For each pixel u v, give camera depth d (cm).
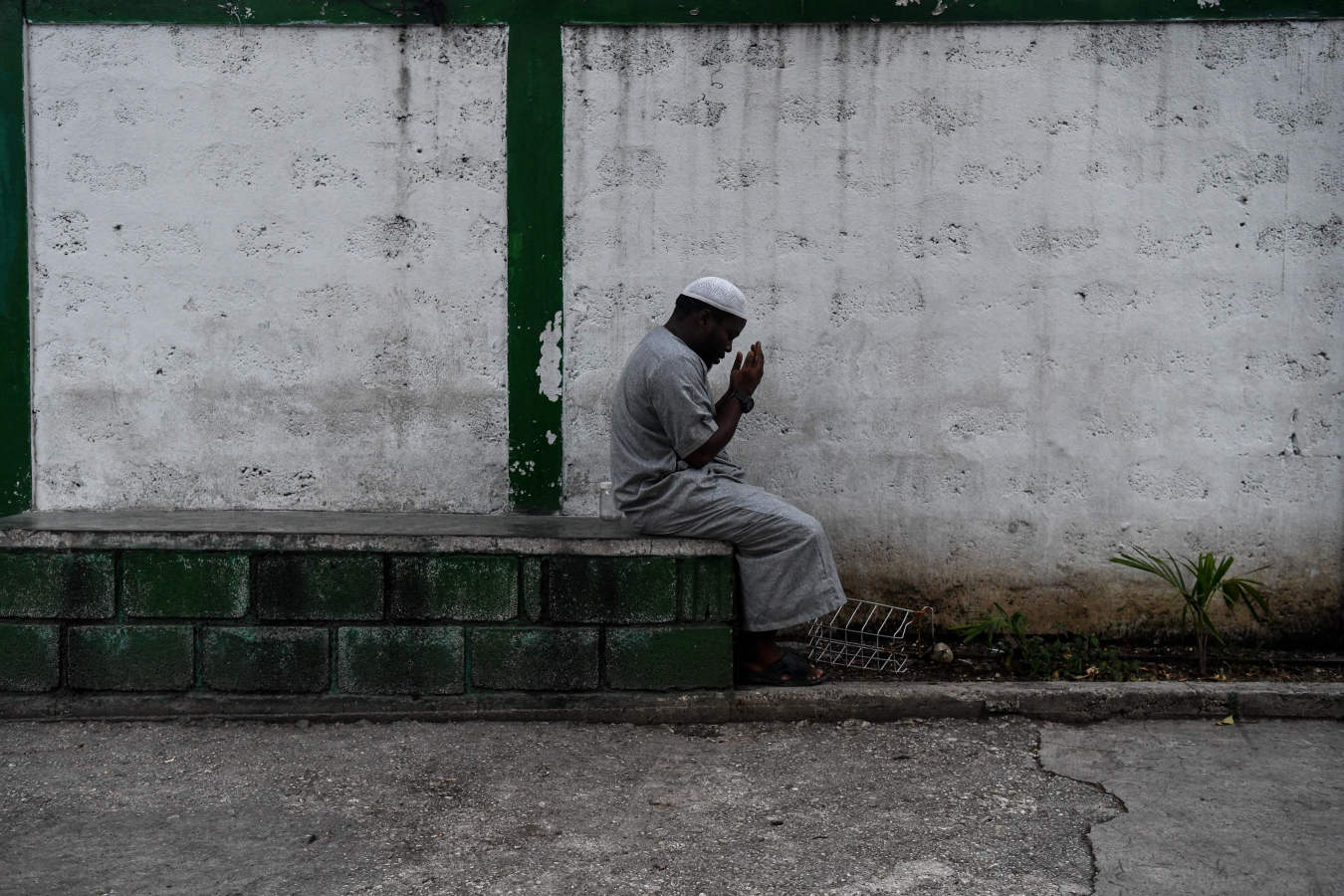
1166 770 354
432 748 372
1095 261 446
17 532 393
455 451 454
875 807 326
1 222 443
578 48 441
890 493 456
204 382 450
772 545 395
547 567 394
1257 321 446
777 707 399
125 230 445
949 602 459
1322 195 442
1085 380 450
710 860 293
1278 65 439
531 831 310
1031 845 301
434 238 446
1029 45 440
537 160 445
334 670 396
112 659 396
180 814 320
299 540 392
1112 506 454
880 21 440
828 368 452
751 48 441
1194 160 443
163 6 438
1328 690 403
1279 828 311
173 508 454
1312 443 449
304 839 304
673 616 395
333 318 449
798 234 448
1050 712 402
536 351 450
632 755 367
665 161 445
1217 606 458
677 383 384
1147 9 438
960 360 451
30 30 438
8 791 336
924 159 445
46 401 450
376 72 441
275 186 445
